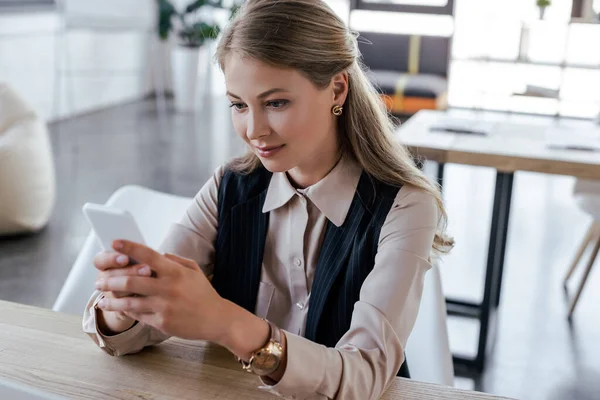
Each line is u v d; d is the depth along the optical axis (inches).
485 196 199.5
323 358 37.5
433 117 130.3
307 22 40.3
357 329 42.1
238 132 42.6
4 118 155.3
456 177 216.8
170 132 251.4
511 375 105.2
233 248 50.8
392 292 43.5
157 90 322.3
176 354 42.9
